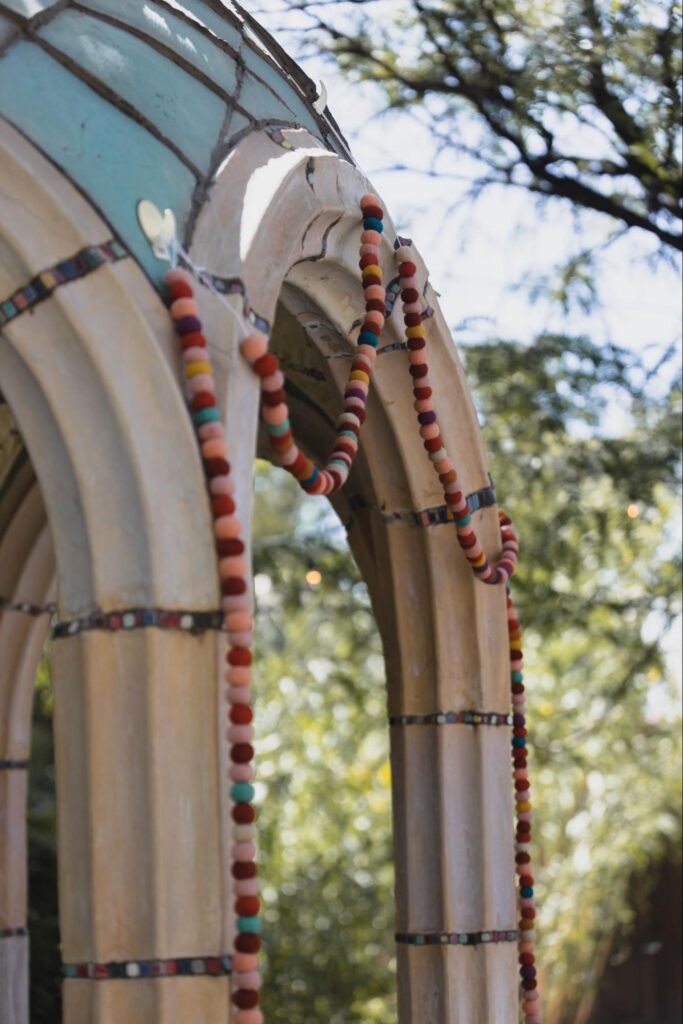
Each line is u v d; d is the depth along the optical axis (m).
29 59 5.16
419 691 6.59
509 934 6.53
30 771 13.23
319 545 13.31
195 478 4.87
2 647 7.76
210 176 5.34
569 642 14.21
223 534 4.85
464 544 6.41
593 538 11.97
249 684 4.83
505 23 10.13
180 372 4.94
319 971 15.40
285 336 7.13
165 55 5.58
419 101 10.91
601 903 15.50
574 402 11.61
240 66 5.95
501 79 10.46
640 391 11.41
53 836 12.41
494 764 6.57
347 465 5.70
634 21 9.70
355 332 6.25
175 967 4.70
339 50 10.66
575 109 10.39
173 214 5.11
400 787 6.61
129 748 4.80
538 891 15.63
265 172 5.49
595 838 15.33
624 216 11.03
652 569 12.34
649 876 16.12
